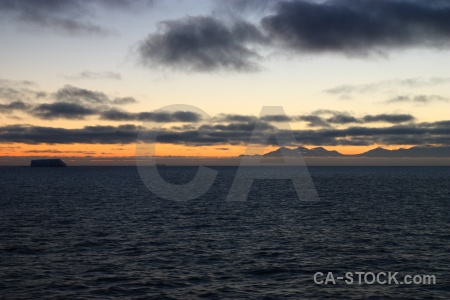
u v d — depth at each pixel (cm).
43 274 2900
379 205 7294
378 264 3197
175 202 7838
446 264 3200
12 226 4853
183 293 2552
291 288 2650
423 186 12938
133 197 8838
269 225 5050
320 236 4300
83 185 13062
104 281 2761
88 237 4219
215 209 6725
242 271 3009
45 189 11119
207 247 3772
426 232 4516
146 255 3466
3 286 2644
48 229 4675
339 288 2659
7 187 11844
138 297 2477
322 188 12012
